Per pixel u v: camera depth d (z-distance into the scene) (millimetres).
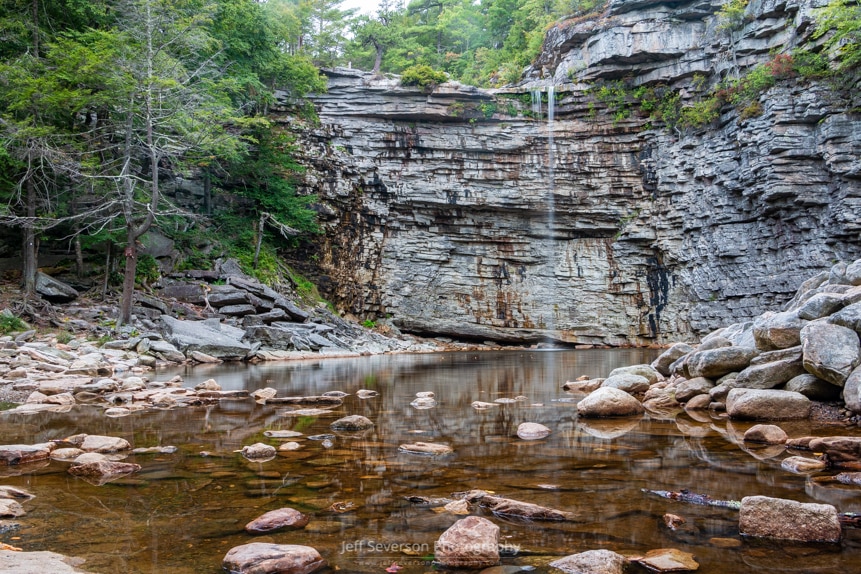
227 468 4883
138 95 19547
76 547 3102
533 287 37500
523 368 17516
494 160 36688
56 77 19297
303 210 31156
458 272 37062
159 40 20750
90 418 7703
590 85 36469
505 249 37781
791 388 7750
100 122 23125
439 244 36969
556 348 35469
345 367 17672
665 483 4340
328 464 5004
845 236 28062
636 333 36062
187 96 21672
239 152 27422
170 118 20438
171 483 4406
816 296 8500
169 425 7121
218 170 30016
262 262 29750
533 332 36562
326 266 34031
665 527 3406
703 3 33875
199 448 5719
